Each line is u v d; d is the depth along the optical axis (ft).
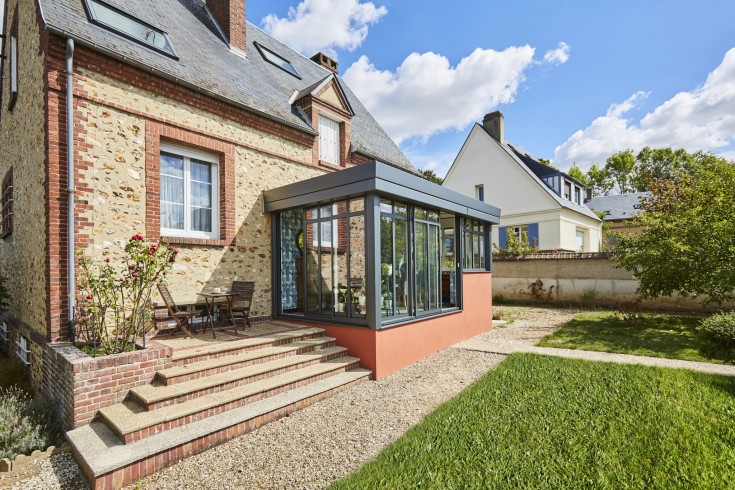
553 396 16.01
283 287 26.94
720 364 20.72
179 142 21.90
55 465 11.73
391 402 16.34
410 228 23.88
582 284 48.67
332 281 23.22
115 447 11.22
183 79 21.45
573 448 11.64
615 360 21.72
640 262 33.94
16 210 24.39
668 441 12.00
